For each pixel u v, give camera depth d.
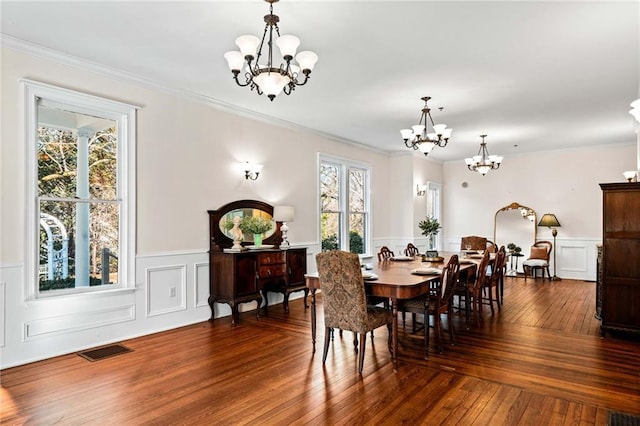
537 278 8.20
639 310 3.96
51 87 3.52
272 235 5.64
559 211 8.27
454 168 9.55
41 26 3.09
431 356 3.54
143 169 4.24
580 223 8.05
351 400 2.68
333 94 4.71
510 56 3.61
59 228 3.68
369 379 3.03
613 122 5.98
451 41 3.32
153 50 3.53
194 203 4.74
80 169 3.82
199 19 2.98
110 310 3.94
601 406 2.57
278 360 3.44
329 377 3.06
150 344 3.89
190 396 2.74
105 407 2.58
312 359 3.46
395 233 8.46
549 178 8.38
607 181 7.76
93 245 3.90
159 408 2.57
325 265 3.25
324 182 6.86
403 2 2.72
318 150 6.61
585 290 6.84
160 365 3.32
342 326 3.25
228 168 5.15
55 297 3.55
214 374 3.13
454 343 3.90
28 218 3.40
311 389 2.85
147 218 4.27
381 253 5.59
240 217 5.18
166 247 4.45
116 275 4.06
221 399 2.69
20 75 3.37
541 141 7.45
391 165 8.54
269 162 5.72
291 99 4.91
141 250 4.21
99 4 2.77
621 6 2.75
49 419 2.43
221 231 4.98
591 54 3.56
